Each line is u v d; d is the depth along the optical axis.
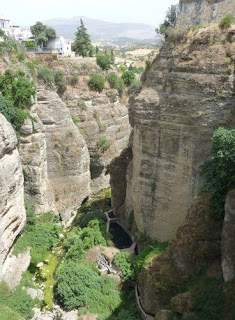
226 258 21.83
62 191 45.88
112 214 43.31
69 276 30.80
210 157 27.05
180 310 22.48
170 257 26.56
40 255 35.97
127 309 28.64
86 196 49.03
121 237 38.31
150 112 30.81
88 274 31.17
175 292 25.33
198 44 27.84
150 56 42.31
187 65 28.12
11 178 29.89
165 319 23.19
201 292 22.45
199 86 27.33
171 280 25.45
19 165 32.16
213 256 24.28
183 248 25.05
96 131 51.28
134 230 37.09
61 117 45.06
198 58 27.58
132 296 29.88
